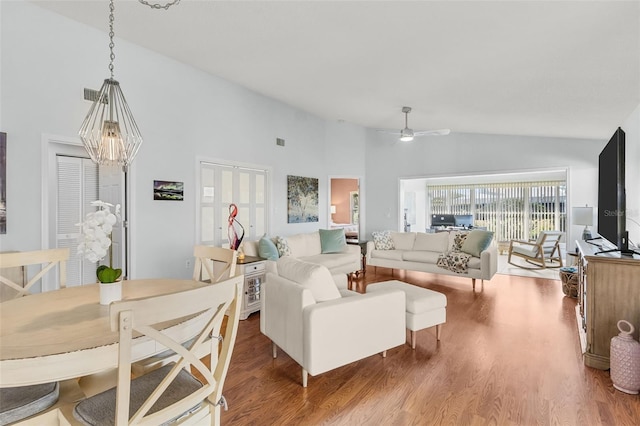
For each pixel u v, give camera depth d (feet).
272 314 8.89
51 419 4.32
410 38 9.39
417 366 8.53
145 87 13.33
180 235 14.70
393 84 13.61
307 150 22.03
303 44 11.10
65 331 4.50
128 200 13.02
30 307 5.52
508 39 8.41
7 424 4.08
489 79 11.40
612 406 6.72
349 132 24.66
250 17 9.79
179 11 9.95
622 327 7.97
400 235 20.77
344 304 7.73
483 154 22.21
